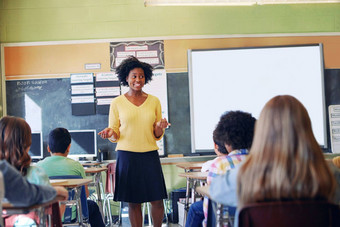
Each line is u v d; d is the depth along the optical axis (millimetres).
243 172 1423
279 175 1339
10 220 1991
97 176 3996
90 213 3285
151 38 5402
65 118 5383
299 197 1347
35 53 5410
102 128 5371
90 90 5387
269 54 5410
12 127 1823
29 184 1563
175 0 4996
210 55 5398
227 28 5438
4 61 5406
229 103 5391
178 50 5402
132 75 3318
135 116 3242
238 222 1358
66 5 5434
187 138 5379
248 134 2148
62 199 1769
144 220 5168
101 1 5430
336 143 5371
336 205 1333
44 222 1779
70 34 5422
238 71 5395
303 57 5410
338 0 5137
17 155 1811
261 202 1368
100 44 5398
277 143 1374
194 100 5383
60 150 3152
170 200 5305
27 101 5387
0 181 1438
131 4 5430
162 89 5375
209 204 2146
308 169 1348
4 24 5422
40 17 5430
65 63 5402
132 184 3199
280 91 5395
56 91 5398
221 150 2447
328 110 5410
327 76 5434
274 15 5449
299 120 1387
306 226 1333
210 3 5020
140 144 3225
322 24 5469
